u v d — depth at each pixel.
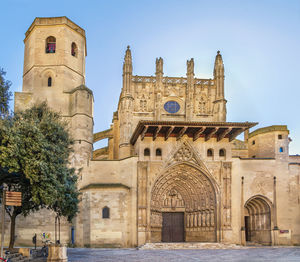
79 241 41.53
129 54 53.56
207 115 54.22
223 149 44.19
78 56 52.84
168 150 43.03
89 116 48.97
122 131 51.28
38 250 28.80
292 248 39.38
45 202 23.39
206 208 43.53
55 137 26.23
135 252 33.44
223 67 55.12
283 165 45.31
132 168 42.41
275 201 44.19
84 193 42.03
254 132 49.69
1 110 27.03
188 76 54.25
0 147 21.84
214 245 40.03
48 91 49.72
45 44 51.12
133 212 41.41
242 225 42.91
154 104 53.12
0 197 26.80
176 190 46.12
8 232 42.31
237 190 43.31
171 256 29.08
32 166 22.72
